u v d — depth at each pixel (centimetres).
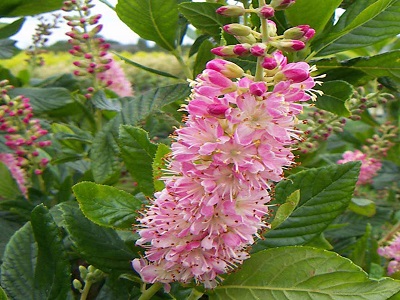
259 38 12
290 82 11
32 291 14
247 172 12
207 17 19
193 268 12
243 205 12
